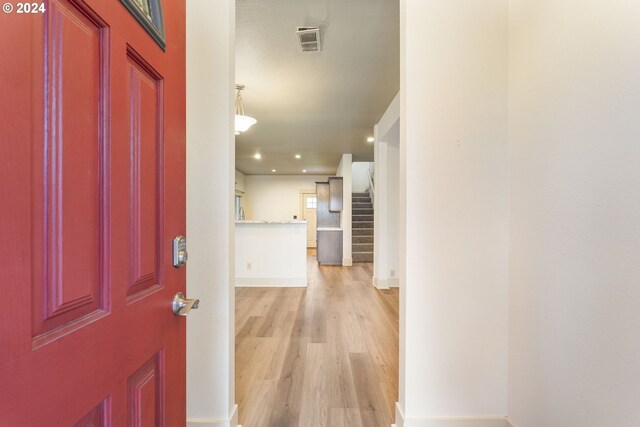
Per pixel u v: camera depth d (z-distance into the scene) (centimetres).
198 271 137
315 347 237
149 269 68
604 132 87
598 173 89
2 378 37
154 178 70
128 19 60
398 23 206
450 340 136
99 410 53
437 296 135
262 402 166
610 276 85
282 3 186
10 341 38
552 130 108
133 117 62
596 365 90
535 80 117
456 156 135
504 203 135
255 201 1010
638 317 78
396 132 376
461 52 134
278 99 340
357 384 183
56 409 44
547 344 110
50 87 43
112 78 55
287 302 367
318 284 469
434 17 134
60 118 45
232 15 141
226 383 137
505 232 135
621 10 82
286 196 1012
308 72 276
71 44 47
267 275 462
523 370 124
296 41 228
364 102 352
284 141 532
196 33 136
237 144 557
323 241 658
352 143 546
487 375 136
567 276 101
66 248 46
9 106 38
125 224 59
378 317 310
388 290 428
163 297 74
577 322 97
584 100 94
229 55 137
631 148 79
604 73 87
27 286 40
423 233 135
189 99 137
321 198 718
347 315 316
